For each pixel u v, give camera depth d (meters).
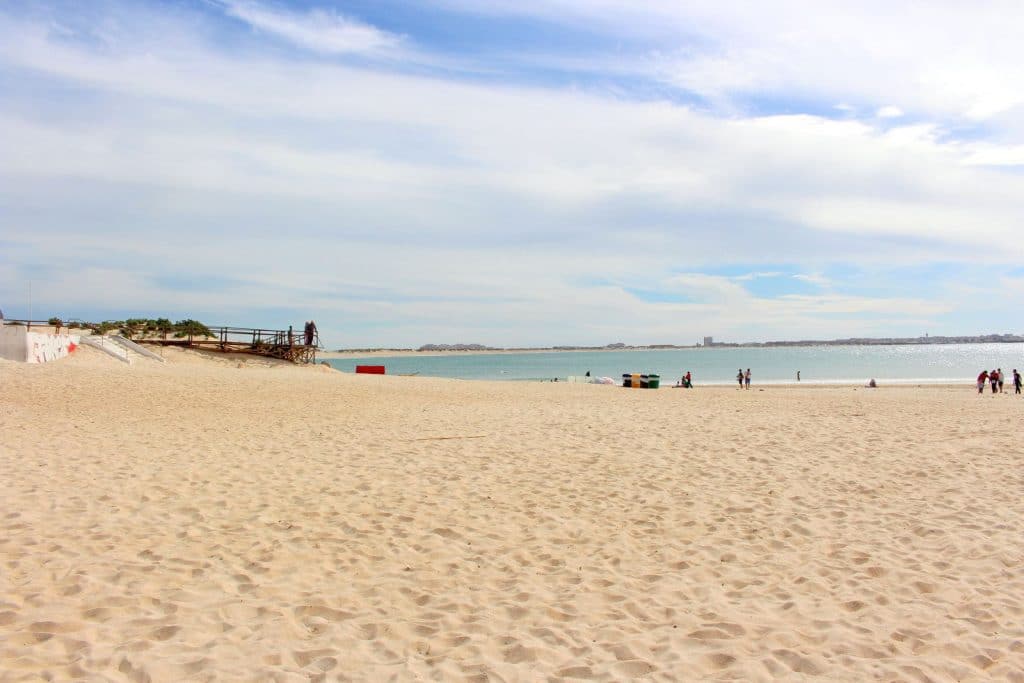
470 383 34.22
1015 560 6.00
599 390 32.50
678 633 4.62
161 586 5.12
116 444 11.08
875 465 10.21
